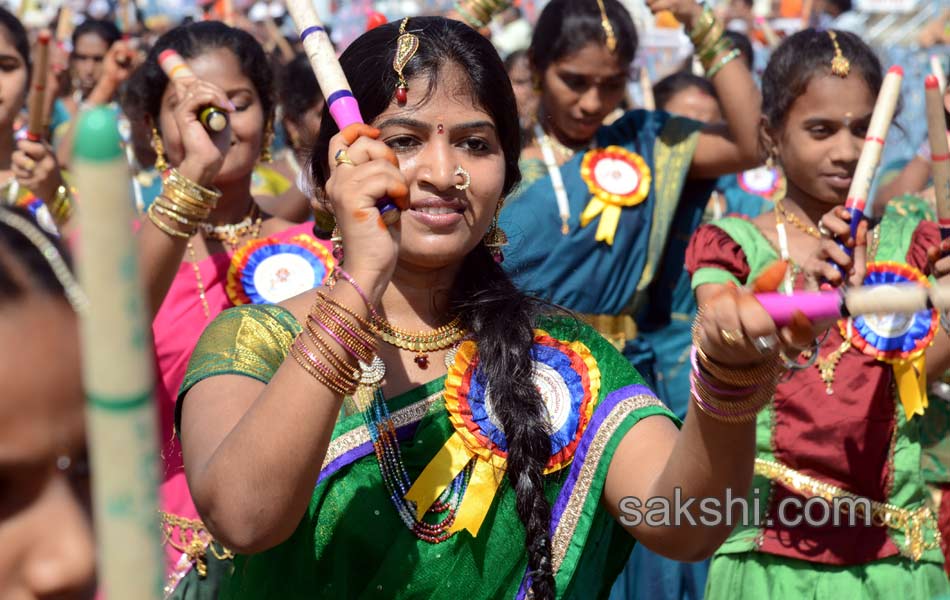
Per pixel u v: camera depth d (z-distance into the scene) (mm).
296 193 5855
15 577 1297
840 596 3740
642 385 2549
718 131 5324
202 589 3814
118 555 1048
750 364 2021
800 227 4020
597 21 5188
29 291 1273
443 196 2408
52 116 6969
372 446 2354
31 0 10008
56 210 4125
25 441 1271
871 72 3941
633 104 7527
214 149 3312
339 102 2340
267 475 2035
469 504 2357
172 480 3836
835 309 1835
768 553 3822
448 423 2428
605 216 5230
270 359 2346
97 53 7977
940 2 10023
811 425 3730
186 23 4590
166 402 4074
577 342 2559
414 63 2410
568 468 2451
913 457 3787
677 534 2291
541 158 5336
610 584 2586
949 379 4309
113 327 1004
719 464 2164
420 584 2332
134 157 5516
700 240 4008
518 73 6461
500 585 2383
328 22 9852
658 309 5500
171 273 3303
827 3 9945
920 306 1793
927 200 5148
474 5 5457
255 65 4422
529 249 5137
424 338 2500
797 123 3963
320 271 4273
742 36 7449
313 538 2312
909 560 3795
